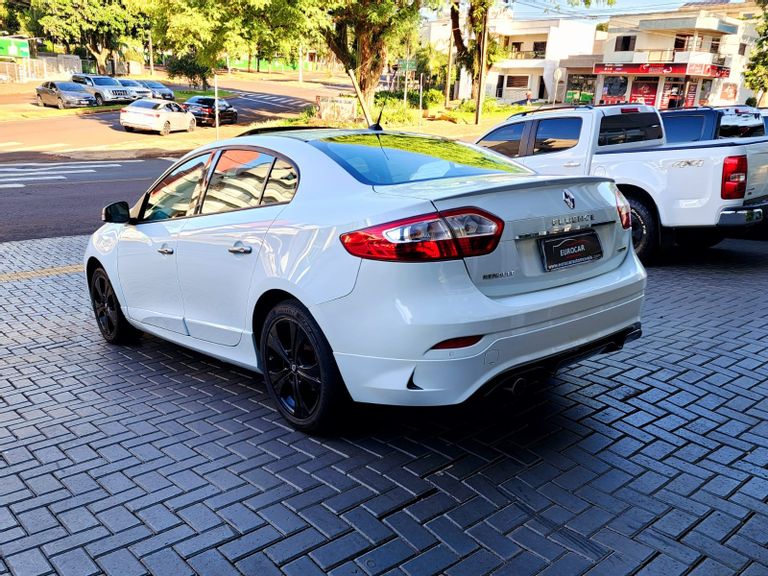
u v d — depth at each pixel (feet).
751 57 150.41
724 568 8.45
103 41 203.10
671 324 18.48
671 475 10.66
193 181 14.83
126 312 16.85
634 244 25.68
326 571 8.46
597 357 15.99
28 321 20.33
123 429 12.67
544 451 11.44
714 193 23.47
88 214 41.11
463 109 130.62
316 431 11.98
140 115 100.89
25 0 209.26
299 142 12.91
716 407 13.19
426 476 10.68
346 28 102.68
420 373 9.99
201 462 11.29
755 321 18.67
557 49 209.87
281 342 12.14
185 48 92.07
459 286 9.94
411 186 11.23
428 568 8.48
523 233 10.57
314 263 10.98
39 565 8.69
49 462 11.43
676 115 31.12
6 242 32.83
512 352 10.25
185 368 16.08
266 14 89.97
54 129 105.91
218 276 13.25
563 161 27.27
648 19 181.27
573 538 9.06
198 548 8.97
